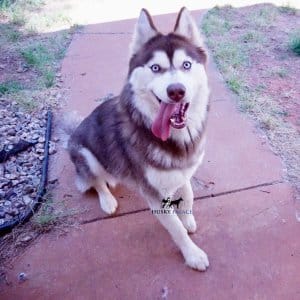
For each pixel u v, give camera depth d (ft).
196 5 6.35
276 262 2.43
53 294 2.37
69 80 4.59
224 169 3.17
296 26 5.45
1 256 2.62
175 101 2.00
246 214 2.77
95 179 2.93
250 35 5.16
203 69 2.20
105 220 2.85
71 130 3.26
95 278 2.45
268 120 3.58
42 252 2.64
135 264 2.51
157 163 2.23
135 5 6.54
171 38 2.16
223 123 3.67
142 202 2.96
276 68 4.47
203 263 2.41
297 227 2.64
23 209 2.95
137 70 2.14
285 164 3.16
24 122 3.92
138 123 2.23
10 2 6.71
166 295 2.31
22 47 5.39
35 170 3.34
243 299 2.24
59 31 5.82
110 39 5.45
